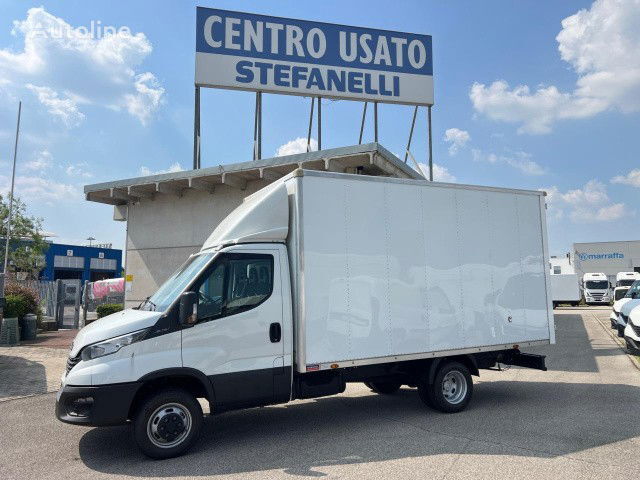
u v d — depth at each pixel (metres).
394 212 6.88
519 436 5.97
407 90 17.17
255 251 6.08
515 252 7.88
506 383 9.39
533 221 8.16
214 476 4.88
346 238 6.48
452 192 7.41
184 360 5.46
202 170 13.83
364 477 4.74
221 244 6.12
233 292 5.86
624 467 4.90
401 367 7.17
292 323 6.16
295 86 16.20
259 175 13.62
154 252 15.71
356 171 12.99
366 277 6.55
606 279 42.06
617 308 15.52
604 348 13.67
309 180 6.32
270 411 7.49
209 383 5.58
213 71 15.56
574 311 32.53
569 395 8.24
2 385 9.32
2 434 6.46
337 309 6.29
